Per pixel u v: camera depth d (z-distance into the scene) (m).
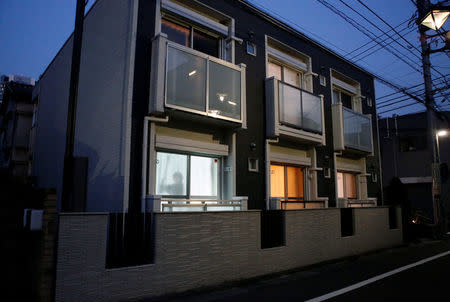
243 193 9.84
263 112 10.96
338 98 15.43
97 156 9.23
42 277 4.83
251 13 11.24
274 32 12.07
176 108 7.91
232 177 9.55
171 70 8.02
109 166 8.41
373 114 17.11
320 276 7.84
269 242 8.20
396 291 6.39
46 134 14.89
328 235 9.76
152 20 8.59
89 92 10.38
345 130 13.74
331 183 13.27
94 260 5.21
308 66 13.41
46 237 4.93
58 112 13.51
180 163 8.88
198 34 9.91
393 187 19.06
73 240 5.05
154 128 8.20
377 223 12.27
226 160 9.82
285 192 11.70
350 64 15.89
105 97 9.15
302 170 12.59
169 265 6.02
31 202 5.81
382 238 12.37
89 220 5.24
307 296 6.04
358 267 8.97
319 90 13.66
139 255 5.95
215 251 6.77
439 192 15.78
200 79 8.54
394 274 7.98
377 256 10.96
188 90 8.24
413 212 18.12
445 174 15.85
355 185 15.64
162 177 8.45
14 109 18.53
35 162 16.17
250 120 10.48
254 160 10.39
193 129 9.15
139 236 6.02
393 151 24.98
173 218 6.20
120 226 5.84
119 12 8.93
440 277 7.64
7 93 19.23
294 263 8.48
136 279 5.59
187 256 6.30
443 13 9.19
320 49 14.15
